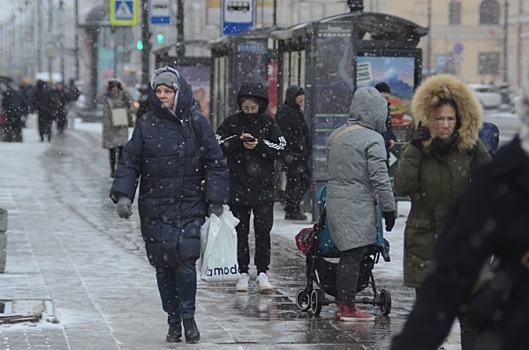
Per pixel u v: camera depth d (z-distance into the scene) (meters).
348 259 18.34
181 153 16.39
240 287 21.64
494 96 124.50
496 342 6.73
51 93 75.75
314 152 31.89
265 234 21.45
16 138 75.19
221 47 45.31
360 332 17.81
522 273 6.77
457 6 157.12
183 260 16.42
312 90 31.88
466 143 14.59
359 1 34.09
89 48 107.81
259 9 48.66
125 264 24.80
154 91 16.41
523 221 6.68
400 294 21.41
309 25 31.97
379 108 18.14
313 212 31.94
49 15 123.19
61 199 39.91
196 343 16.69
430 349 6.73
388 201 17.81
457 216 6.87
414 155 14.70
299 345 16.78
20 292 20.77
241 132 21.19
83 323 17.97
